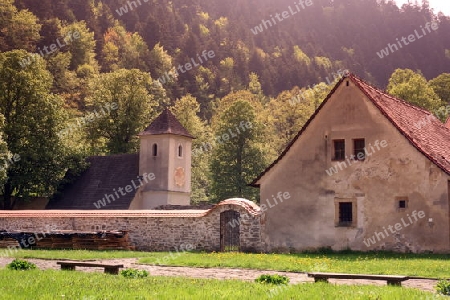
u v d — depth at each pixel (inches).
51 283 550.0
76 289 510.0
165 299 455.8
